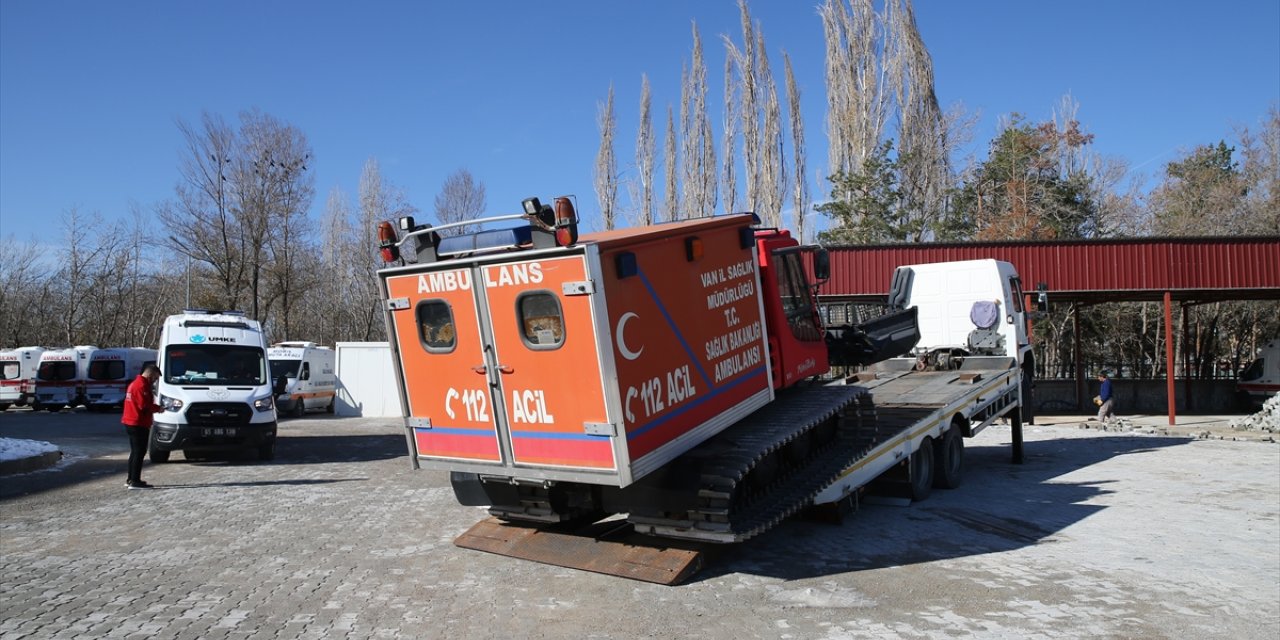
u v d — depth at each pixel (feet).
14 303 169.89
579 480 21.53
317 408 107.65
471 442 23.77
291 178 134.72
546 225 21.06
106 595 21.98
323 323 179.11
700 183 157.79
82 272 167.84
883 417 35.96
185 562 25.62
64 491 39.88
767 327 27.53
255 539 28.86
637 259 21.74
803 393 28.84
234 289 132.36
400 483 42.42
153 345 178.81
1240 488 39.75
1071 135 149.89
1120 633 19.26
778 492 25.76
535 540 26.45
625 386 20.88
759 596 22.11
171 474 46.32
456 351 23.61
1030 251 81.82
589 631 19.26
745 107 152.76
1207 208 132.16
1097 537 29.43
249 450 58.54
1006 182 135.85
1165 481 41.93
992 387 43.91
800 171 153.38
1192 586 23.25
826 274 30.37
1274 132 130.82
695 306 23.59
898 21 138.00
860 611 20.83
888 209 125.80
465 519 32.45
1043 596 22.17
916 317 38.63
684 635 19.02
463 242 23.16
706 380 23.67
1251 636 19.16
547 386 21.75
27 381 124.16
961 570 24.86
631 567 23.88
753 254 26.50
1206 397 98.99
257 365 54.54
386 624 19.70
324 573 24.34
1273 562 25.99
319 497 37.83
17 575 24.02
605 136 165.37
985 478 43.19
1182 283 80.07
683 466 22.81
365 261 168.76
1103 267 81.30
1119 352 134.51
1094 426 73.31
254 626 19.47
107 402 115.65
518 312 22.06
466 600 21.68
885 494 35.58
